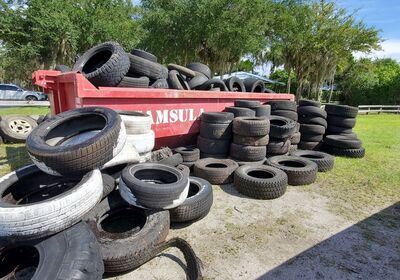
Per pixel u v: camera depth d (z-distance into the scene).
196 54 21.58
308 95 33.91
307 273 2.63
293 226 3.48
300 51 26.08
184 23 19.53
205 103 5.43
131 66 4.93
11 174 2.99
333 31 24.92
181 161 4.74
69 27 18.67
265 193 4.16
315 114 7.07
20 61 21.89
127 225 3.27
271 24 22.69
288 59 27.22
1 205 2.26
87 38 19.95
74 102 3.99
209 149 5.28
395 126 14.05
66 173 2.64
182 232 3.27
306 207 4.04
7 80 43.06
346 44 25.70
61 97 4.37
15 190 2.92
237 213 3.77
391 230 3.47
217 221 3.54
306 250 2.99
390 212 3.96
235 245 3.04
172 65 6.30
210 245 3.03
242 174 4.46
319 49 25.56
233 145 5.29
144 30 22.78
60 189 3.10
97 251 2.15
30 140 2.90
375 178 5.37
